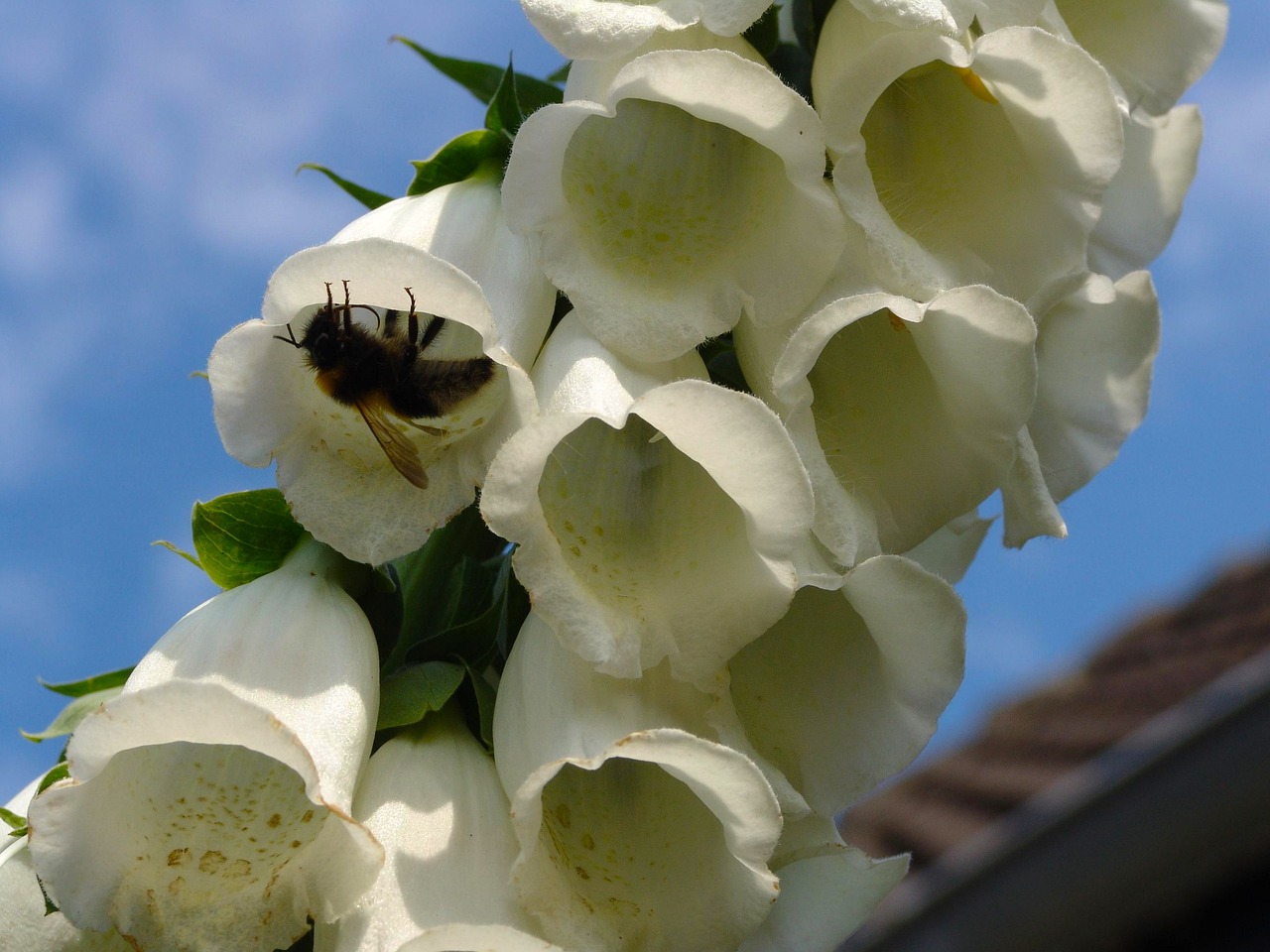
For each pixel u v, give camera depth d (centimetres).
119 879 28
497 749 29
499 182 31
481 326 29
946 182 31
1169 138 36
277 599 30
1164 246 36
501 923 29
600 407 29
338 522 29
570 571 29
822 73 31
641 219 30
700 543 29
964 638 30
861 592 30
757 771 28
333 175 32
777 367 29
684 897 29
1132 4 35
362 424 30
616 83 29
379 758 30
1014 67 30
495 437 29
